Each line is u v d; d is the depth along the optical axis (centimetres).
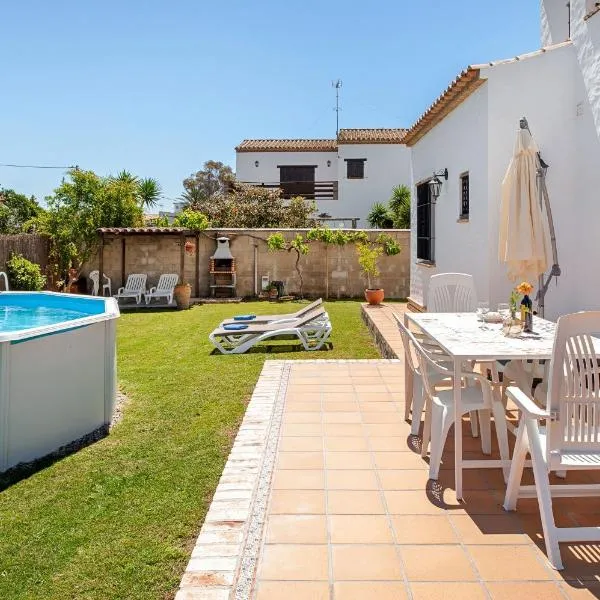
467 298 551
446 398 355
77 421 446
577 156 643
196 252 1584
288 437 409
